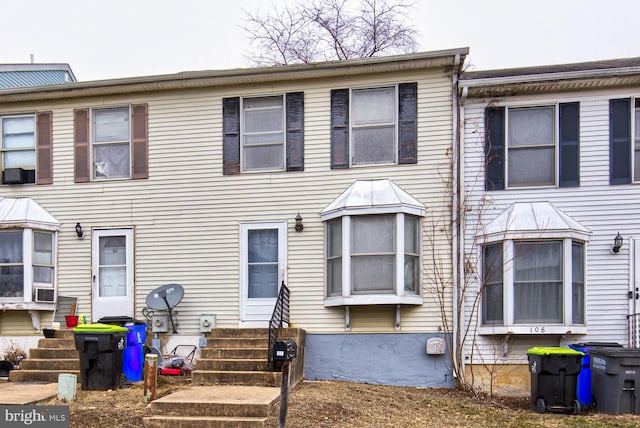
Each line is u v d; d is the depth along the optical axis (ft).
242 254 35.32
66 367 31.01
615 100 32.60
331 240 34.37
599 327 31.37
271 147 35.88
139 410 23.57
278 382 27.73
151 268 36.09
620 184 32.09
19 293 35.81
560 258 31.58
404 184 33.88
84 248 36.91
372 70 34.37
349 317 33.55
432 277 33.09
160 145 36.86
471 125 33.78
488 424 23.29
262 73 35.27
